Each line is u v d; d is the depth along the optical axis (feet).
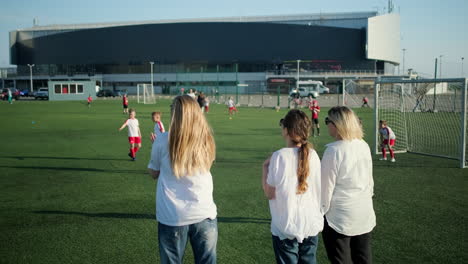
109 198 22.70
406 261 14.21
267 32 305.73
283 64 306.55
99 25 363.56
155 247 15.58
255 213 19.83
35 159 35.63
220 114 99.86
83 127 65.46
